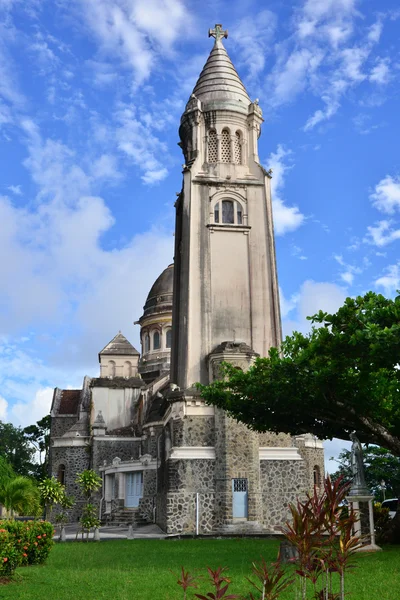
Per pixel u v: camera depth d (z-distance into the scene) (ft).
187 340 119.44
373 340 55.98
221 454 110.01
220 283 124.67
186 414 113.19
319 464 164.86
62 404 213.05
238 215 130.62
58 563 68.33
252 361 115.03
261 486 112.16
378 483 180.04
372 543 71.97
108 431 185.47
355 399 67.97
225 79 140.26
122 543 95.30
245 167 134.31
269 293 126.11
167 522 107.76
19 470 264.93
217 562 63.46
